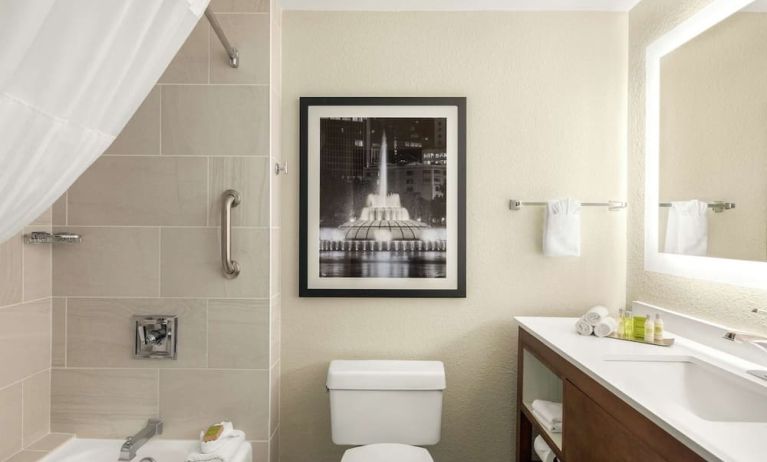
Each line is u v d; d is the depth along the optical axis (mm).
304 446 2148
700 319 1662
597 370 1351
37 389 1848
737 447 879
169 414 1927
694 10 1705
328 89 2150
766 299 1381
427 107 2129
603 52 2152
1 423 1671
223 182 1923
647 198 1963
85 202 1917
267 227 1927
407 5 2131
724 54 1531
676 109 1786
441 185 2133
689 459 925
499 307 2156
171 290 1924
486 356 2156
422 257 2131
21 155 711
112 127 899
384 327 2152
